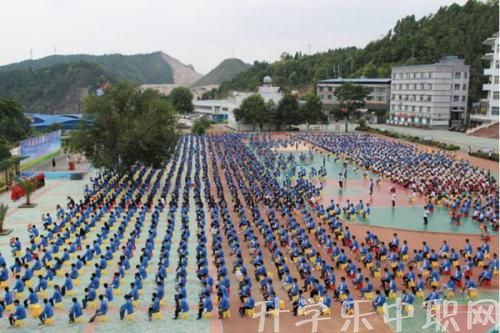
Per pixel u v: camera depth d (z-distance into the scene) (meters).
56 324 23.75
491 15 144.25
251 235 36.47
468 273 30.02
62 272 30.34
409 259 33.47
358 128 122.06
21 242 36.62
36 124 117.62
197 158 76.50
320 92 148.38
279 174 65.38
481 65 122.81
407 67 123.88
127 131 54.41
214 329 23.53
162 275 28.62
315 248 35.66
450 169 64.12
